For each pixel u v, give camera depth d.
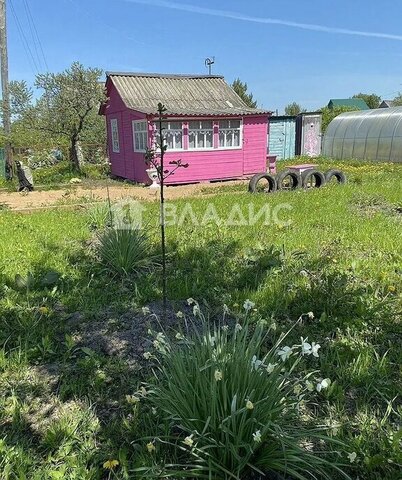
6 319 3.62
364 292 3.97
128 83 16.64
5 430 2.36
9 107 16.81
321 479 1.97
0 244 5.76
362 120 22.16
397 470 1.99
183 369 2.18
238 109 16.47
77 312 3.75
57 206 9.49
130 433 2.29
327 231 6.38
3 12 16.16
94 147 20.91
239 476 1.93
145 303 3.92
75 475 2.01
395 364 2.86
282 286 4.10
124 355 3.06
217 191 12.27
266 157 16.89
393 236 6.03
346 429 2.27
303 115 25.12
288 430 2.06
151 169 13.42
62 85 17.50
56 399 2.61
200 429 2.02
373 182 11.95
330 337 3.24
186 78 18.22
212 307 3.79
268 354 2.18
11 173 16.48
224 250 5.46
